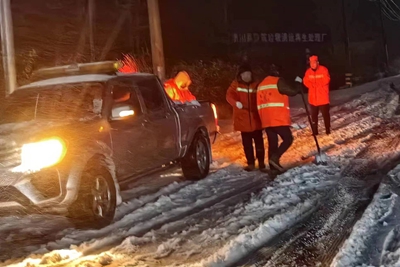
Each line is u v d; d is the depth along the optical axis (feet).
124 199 29.86
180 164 33.65
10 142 23.27
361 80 143.23
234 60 106.73
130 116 26.96
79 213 23.86
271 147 35.19
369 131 52.08
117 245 22.34
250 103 36.22
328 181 31.40
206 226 24.22
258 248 21.30
